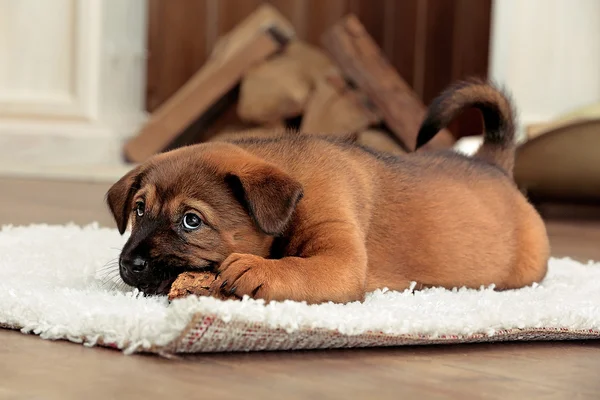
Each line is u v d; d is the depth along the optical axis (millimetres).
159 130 2971
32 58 3090
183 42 3287
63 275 1140
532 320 1012
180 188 1031
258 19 3061
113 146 3100
